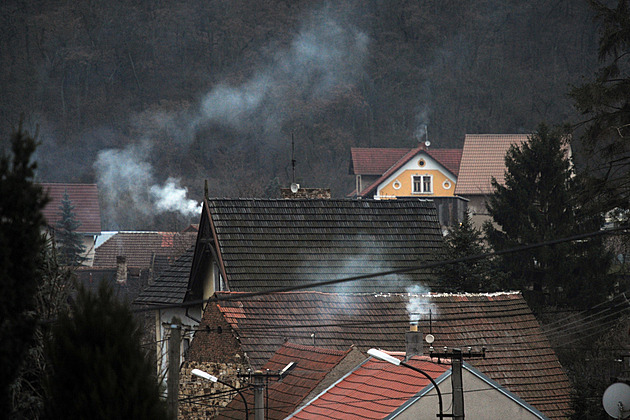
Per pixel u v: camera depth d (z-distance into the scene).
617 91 134.38
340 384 91.44
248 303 108.88
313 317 109.81
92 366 44.25
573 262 163.12
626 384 76.69
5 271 41.28
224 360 104.25
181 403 106.50
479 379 82.44
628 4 136.25
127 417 43.94
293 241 130.00
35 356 54.84
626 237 142.88
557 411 106.50
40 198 43.66
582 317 159.50
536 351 113.44
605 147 136.50
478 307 117.56
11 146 44.00
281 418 89.56
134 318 47.56
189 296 132.00
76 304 46.38
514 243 168.62
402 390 83.38
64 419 43.78
